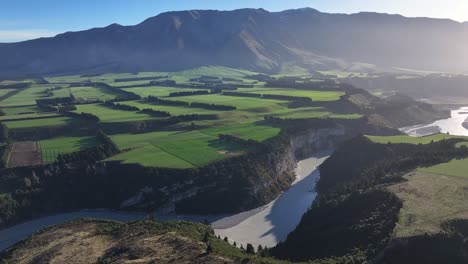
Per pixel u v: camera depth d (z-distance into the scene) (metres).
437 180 110.75
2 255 95.50
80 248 88.25
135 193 156.50
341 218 107.44
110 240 90.81
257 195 158.12
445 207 92.38
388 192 104.88
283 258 100.50
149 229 93.62
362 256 82.06
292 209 149.50
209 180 159.38
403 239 80.50
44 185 160.50
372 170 145.50
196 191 156.62
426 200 97.25
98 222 104.56
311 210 120.94
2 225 141.88
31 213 150.12
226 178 161.12
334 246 94.12
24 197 153.25
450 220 85.50
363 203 107.56
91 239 92.31
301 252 100.44
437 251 78.25
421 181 110.81
